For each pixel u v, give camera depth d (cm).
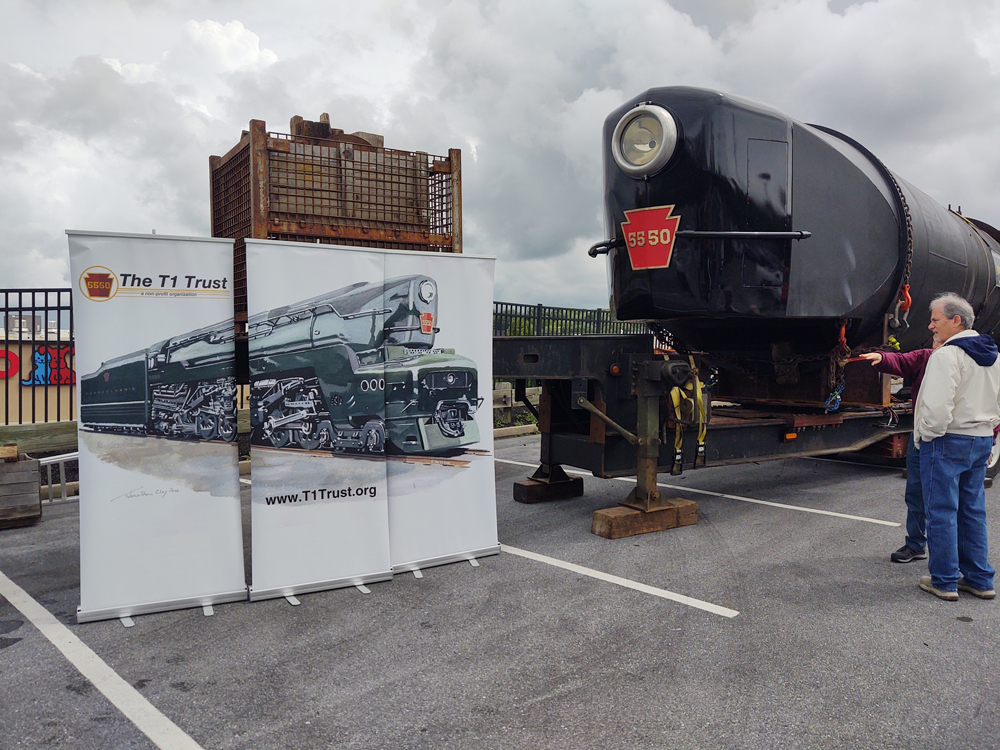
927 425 379
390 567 407
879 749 238
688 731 248
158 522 351
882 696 275
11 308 647
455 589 391
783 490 680
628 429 537
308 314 380
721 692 277
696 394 498
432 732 246
